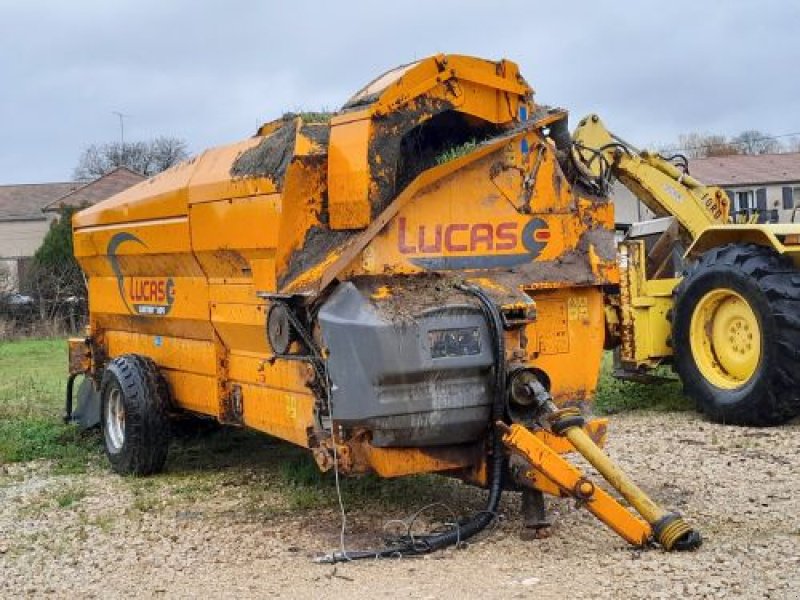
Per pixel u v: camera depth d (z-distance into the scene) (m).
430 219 6.23
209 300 7.73
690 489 7.05
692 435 8.98
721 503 6.65
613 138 11.73
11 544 6.71
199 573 5.85
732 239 10.04
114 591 5.63
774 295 9.01
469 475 6.19
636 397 11.12
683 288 9.87
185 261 7.91
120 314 9.42
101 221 9.30
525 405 5.93
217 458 9.23
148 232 8.34
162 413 8.62
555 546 5.84
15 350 23.67
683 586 4.98
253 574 5.75
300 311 6.21
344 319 5.78
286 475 8.19
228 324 7.43
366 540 6.28
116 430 8.94
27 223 53.31
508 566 5.52
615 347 10.56
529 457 5.66
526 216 6.57
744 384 9.35
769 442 8.57
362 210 6.07
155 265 8.51
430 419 5.80
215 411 7.96
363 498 7.30
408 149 6.58
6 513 7.55
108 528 6.98
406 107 6.23
